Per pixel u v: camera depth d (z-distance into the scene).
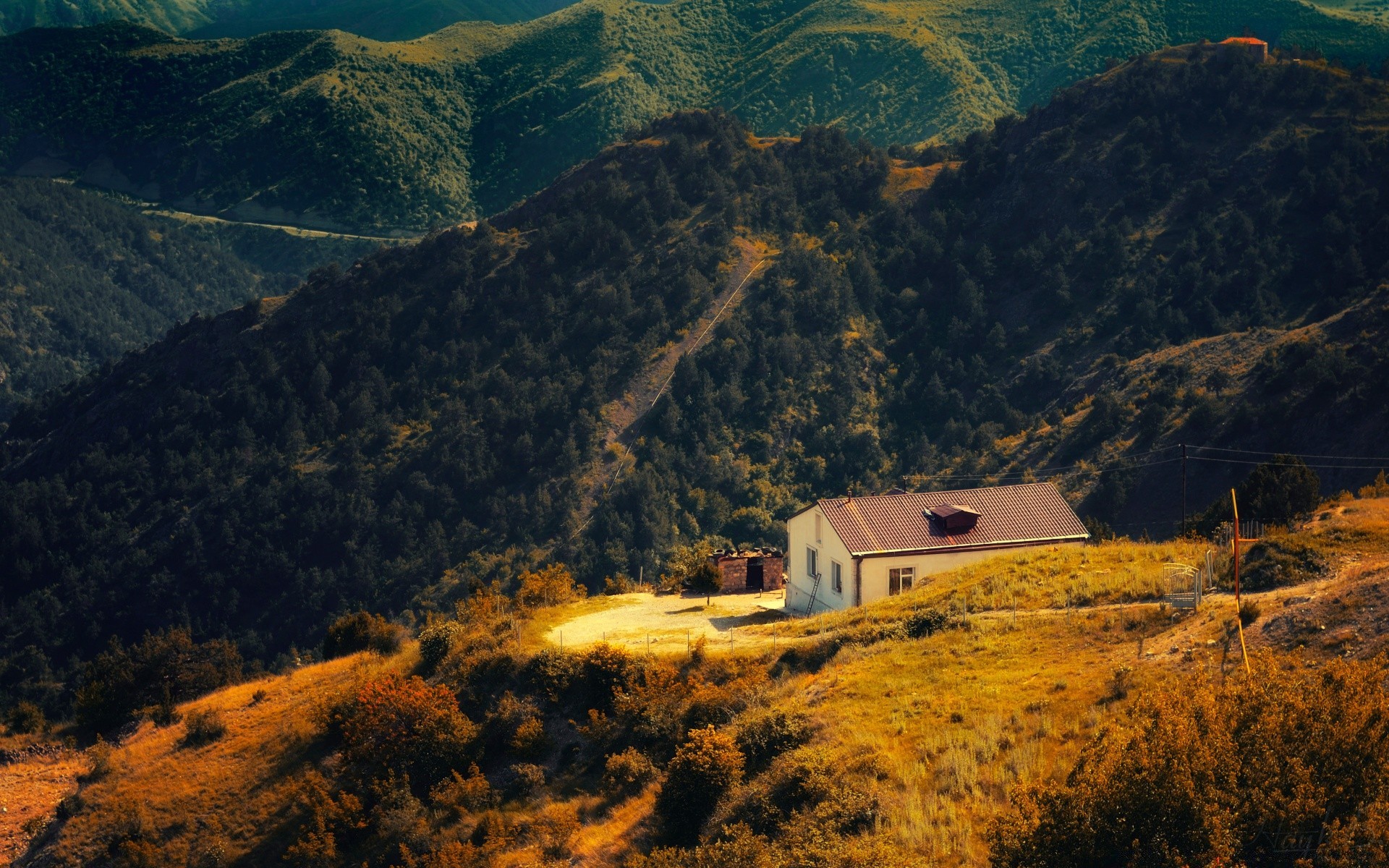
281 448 153.62
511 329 165.12
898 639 37.88
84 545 146.62
